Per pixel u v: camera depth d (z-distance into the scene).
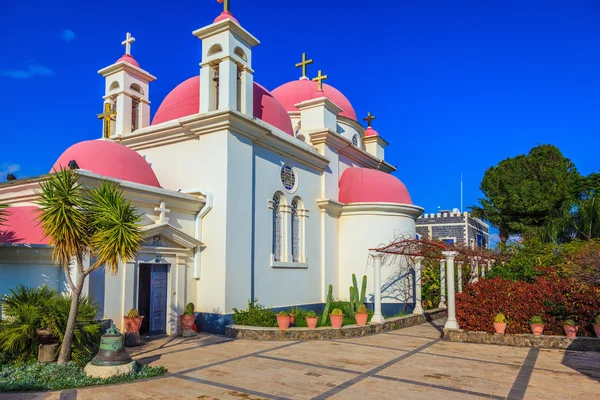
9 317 9.08
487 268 22.70
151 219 12.43
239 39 14.62
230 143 13.59
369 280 18.53
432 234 39.00
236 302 13.41
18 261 10.05
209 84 14.42
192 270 13.45
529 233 29.03
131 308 11.55
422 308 19.22
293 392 7.53
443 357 10.45
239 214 13.75
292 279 16.22
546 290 12.95
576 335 12.21
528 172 32.88
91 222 8.41
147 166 13.53
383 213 18.97
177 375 8.51
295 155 16.62
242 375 8.56
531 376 8.74
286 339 12.38
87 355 8.95
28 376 7.73
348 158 21.06
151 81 18.56
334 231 18.94
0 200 12.41
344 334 13.08
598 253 13.98
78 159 12.52
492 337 12.27
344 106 22.38
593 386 8.07
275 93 22.28
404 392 7.61
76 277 10.45
